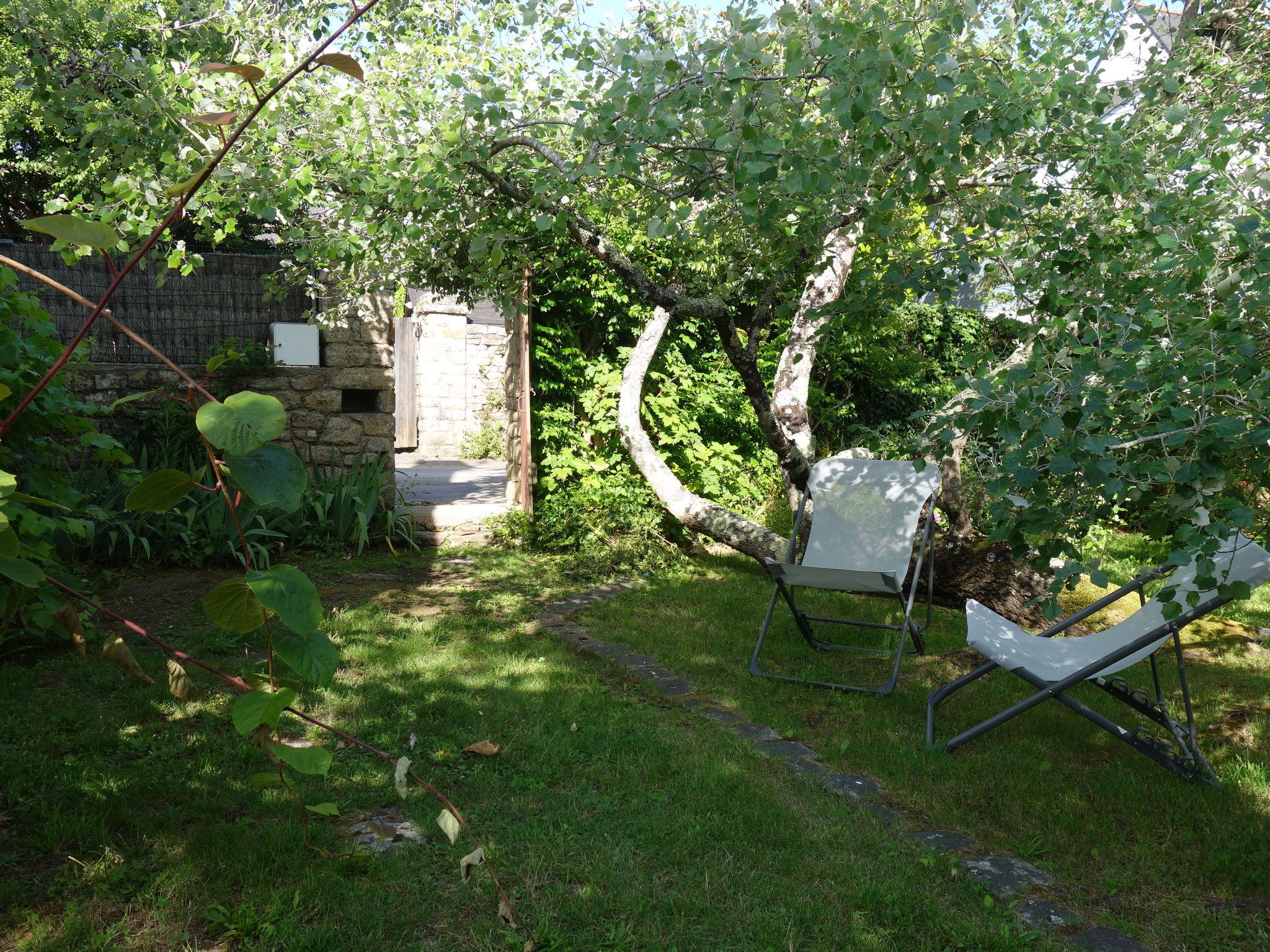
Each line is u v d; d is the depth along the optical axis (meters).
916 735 3.71
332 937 2.19
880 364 9.56
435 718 3.62
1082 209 4.16
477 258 4.82
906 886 2.50
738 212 4.12
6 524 1.03
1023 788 3.16
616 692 4.18
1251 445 2.21
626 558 7.18
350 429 7.73
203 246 10.16
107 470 6.65
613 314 8.15
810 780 3.21
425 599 5.87
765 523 8.29
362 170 4.28
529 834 2.71
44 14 4.33
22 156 11.89
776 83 3.31
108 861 2.46
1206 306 2.69
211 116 1.00
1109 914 2.41
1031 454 2.60
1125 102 3.99
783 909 2.36
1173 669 4.58
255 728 1.13
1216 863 2.64
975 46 3.73
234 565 6.51
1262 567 3.06
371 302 7.64
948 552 5.47
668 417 8.07
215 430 0.95
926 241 4.94
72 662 4.00
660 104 3.37
